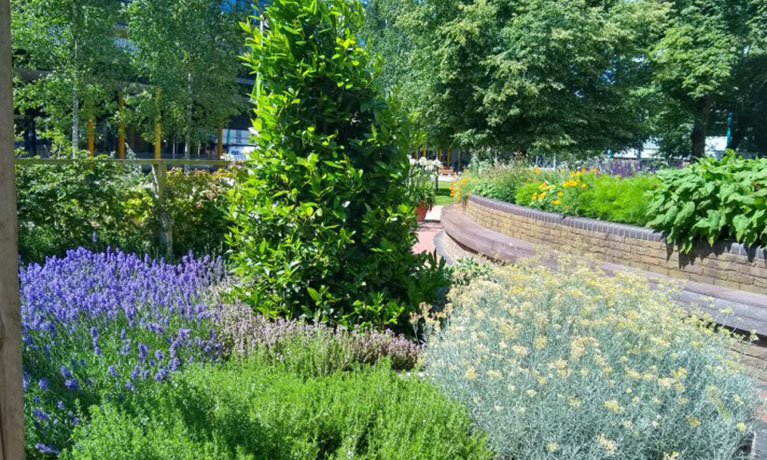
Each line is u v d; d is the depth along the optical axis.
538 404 2.83
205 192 7.67
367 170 4.32
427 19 28.83
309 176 4.11
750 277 5.17
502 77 25.61
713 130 38.84
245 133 49.28
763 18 30.59
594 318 3.58
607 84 27.59
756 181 5.25
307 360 3.55
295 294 4.31
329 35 4.30
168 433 2.33
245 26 4.27
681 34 30.75
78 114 29.36
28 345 3.29
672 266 5.93
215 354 3.65
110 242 7.02
